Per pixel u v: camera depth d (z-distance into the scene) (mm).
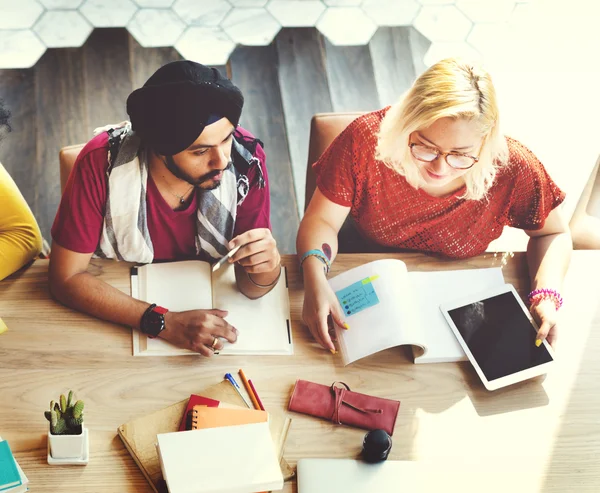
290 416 1601
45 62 3199
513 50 3564
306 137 3137
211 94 1500
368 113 1972
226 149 1607
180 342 1667
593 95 3439
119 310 1682
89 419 1551
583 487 1542
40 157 2947
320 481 1491
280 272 1837
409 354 1734
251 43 3396
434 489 1503
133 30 3365
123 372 1631
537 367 1703
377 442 1493
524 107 3359
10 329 1665
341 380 1668
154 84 1513
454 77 1673
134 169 1681
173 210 1799
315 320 1715
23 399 1566
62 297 1711
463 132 1666
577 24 3693
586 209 2182
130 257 1835
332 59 3396
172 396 1604
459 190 1905
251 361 1678
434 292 1831
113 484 1470
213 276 1804
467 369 1720
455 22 3629
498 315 1790
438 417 1630
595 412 1662
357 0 3629
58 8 3381
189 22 3432
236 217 1894
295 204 2975
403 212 1979
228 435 1452
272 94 3238
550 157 3211
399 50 3482
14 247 1752
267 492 1471
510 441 1606
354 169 1927
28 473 1466
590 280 1891
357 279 1785
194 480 1384
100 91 3154
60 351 1646
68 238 1711
